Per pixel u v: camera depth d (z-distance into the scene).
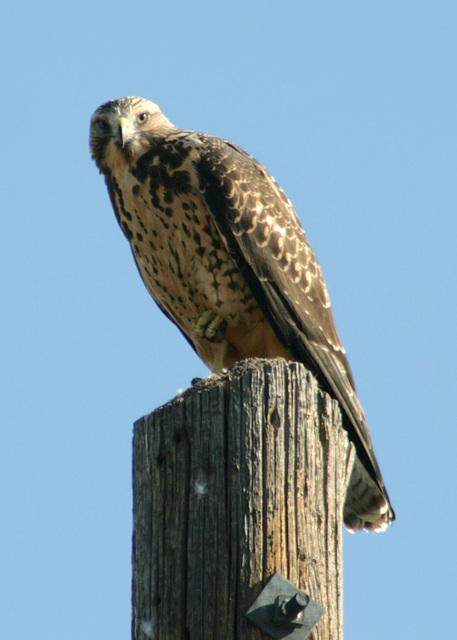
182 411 8.05
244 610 7.48
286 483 7.86
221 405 7.97
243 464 7.81
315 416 8.15
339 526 8.09
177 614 7.64
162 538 7.87
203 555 7.68
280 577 7.57
